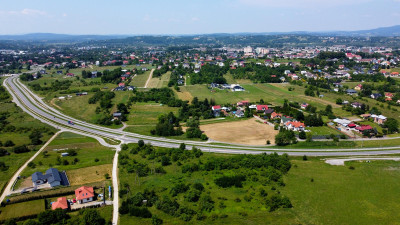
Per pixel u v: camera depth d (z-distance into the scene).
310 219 77.88
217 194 90.00
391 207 83.56
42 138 143.50
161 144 138.50
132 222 76.50
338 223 76.44
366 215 79.94
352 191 92.00
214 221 76.75
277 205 83.25
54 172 99.75
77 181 98.62
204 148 132.75
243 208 82.44
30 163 110.69
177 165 112.31
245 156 117.94
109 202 85.81
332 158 119.94
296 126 154.38
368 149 129.75
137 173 103.00
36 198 86.50
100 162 113.81
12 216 77.75
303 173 104.56
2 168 106.31
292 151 128.12
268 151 128.88
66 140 142.00
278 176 99.88
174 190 90.06
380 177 101.25
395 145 134.50
